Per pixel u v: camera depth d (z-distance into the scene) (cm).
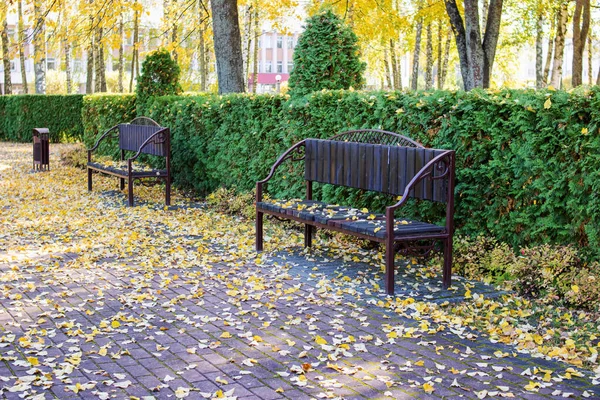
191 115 1280
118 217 1039
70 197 1254
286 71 6303
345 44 1000
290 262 745
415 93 782
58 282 650
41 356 451
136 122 1614
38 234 893
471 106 704
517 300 585
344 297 602
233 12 1435
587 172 598
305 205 771
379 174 720
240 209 1060
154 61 1591
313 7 1834
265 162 1065
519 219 663
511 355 461
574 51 1692
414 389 402
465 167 723
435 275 677
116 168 1220
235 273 694
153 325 523
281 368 435
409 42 3048
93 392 393
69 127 2873
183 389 395
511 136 673
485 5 2586
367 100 838
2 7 1609
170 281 654
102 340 486
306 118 961
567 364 445
